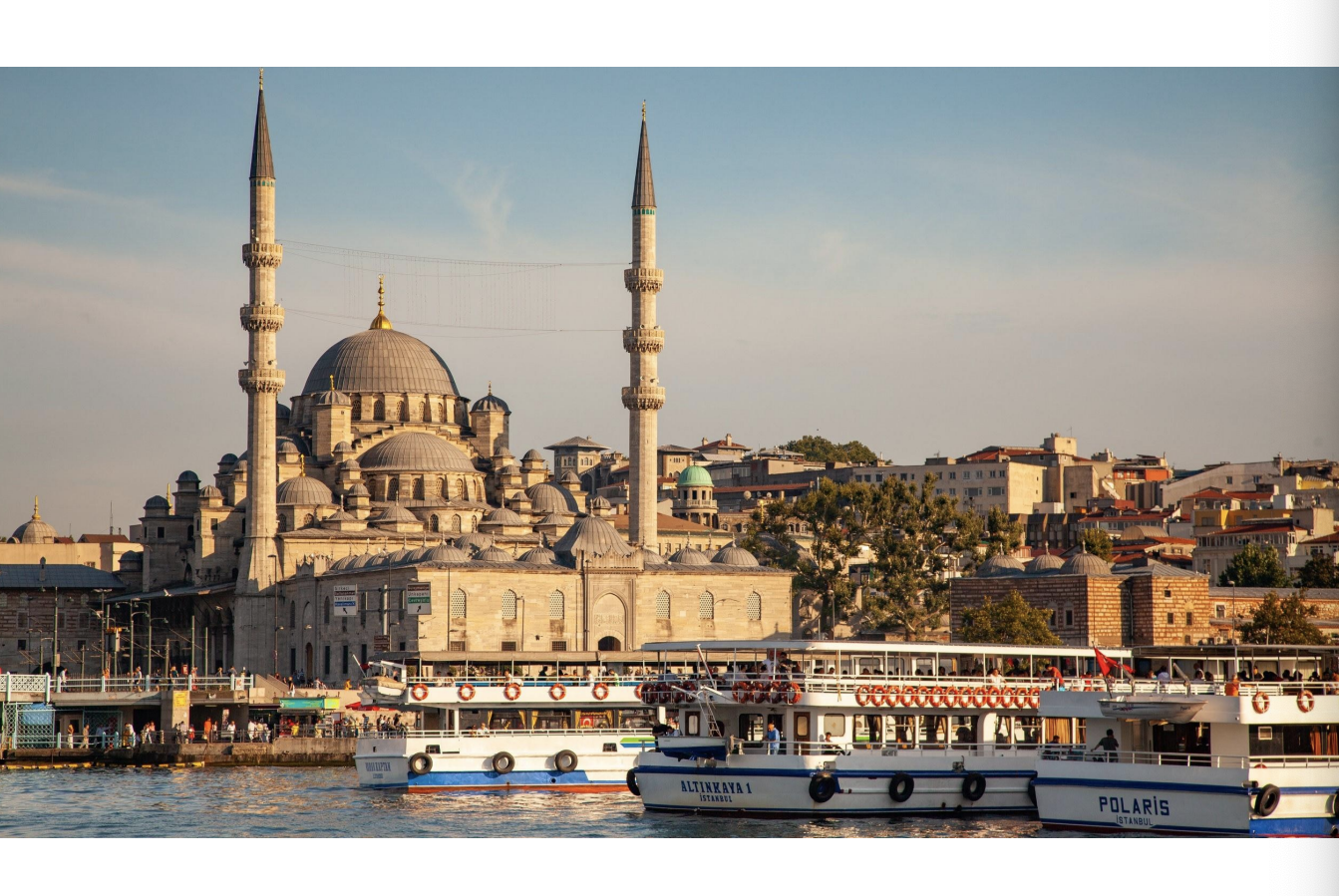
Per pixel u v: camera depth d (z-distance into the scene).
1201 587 151.62
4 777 104.75
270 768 113.06
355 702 130.88
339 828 76.56
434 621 152.62
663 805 80.50
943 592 182.00
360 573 160.00
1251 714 66.62
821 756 76.62
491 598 156.00
